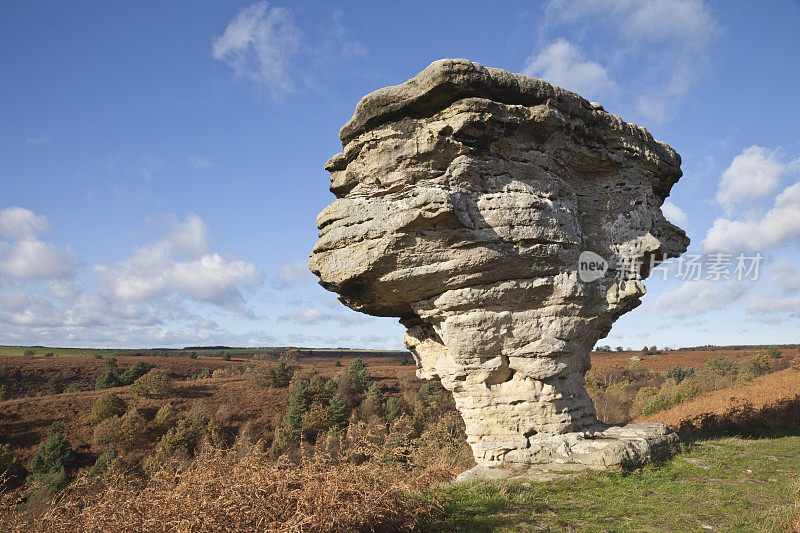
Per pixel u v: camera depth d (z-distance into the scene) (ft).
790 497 29.84
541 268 40.40
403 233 37.83
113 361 286.46
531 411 40.70
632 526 25.70
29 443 151.12
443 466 30.27
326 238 41.68
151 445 149.89
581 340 43.32
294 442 138.31
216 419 168.35
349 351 516.32
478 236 38.11
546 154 41.81
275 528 18.57
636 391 166.20
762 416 59.11
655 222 48.26
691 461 38.88
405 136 39.04
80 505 20.72
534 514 26.91
